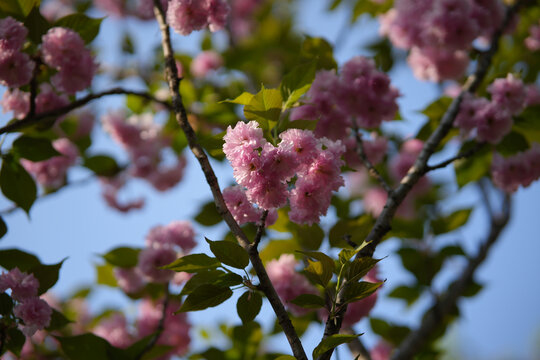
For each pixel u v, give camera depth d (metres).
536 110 1.56
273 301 1.19
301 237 1.40
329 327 1.20
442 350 1.64
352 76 1.45
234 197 1.26
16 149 1.46
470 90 1.51
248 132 1.21
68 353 1.42
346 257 1.20
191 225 1.58
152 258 1.55
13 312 1.33
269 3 2.47
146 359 1.47
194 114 1.70
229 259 1.20
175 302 1.63
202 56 1.91
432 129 1.56
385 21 1.81
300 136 1.22
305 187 1.24
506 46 1.87
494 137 1.46
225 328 1.73
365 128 1.55
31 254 1.43
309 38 1.50
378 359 1.67
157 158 1.94
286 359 1.18
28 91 1.48
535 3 1.70
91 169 1.83
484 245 1.66
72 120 1.82
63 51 1.42
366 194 1.78
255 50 1.93
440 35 1.55
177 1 1.37
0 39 1.38
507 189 1.59
